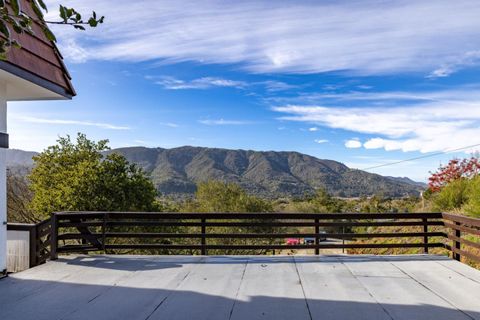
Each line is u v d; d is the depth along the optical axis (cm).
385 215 798
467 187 1201
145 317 446
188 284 584
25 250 714
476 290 547
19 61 561
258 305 486
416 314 452
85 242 878
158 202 2006
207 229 1902
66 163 1839
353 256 785
